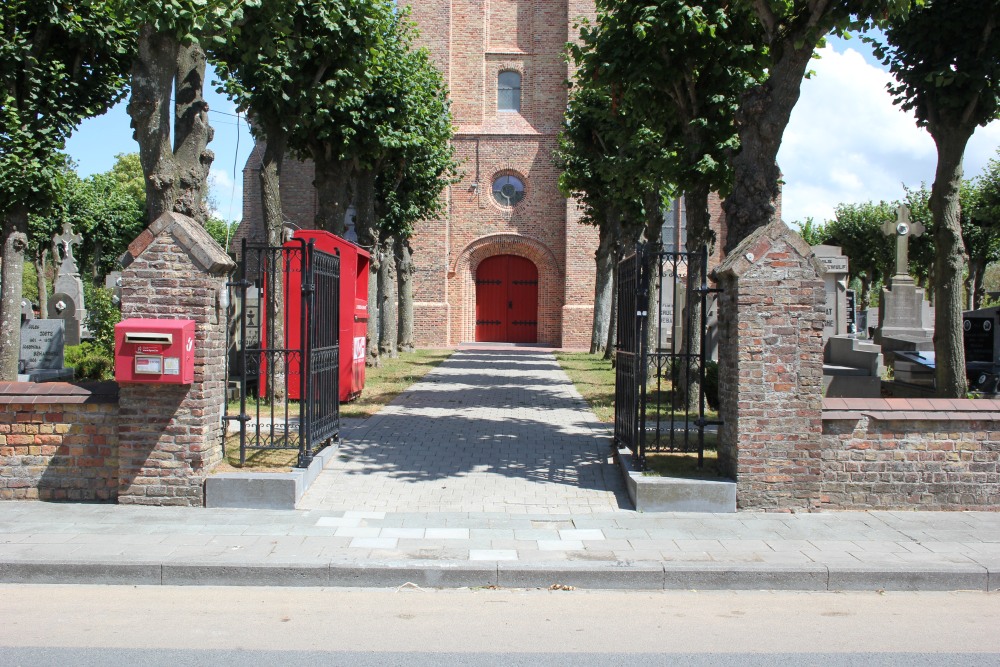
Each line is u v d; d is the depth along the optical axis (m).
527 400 14.78
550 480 8.62
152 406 7.37
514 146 32.16
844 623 5.14
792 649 4.67
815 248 18.16
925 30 11.52
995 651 4.67
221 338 7.90
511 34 32.44
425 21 31.66
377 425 11.56
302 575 5.85
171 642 4.68
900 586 5.86
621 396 9.21
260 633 4.85
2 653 4.47
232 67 12.85
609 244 25.94
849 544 6.54
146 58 9.10
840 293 18.14
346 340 13.77
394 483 8.41
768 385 7.40
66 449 7.56
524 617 5.20
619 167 16.05
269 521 7.04
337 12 11.88
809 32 9.00
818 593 5.79
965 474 7.64
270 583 5.84
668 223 31.31
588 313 31.27
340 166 17.41
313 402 8.41
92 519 6.98
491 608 5.38
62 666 4.30
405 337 28.33
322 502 7.66
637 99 13.62
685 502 7.46
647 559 6.09
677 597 5.67
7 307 13.88
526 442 10.57
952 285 12.09
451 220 32.34
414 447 10.13
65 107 13.68
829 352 15.59
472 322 33.00
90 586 5.77
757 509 7.44
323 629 4.93
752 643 4.77
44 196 13.77
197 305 7.39
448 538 6.63
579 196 24.58
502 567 5.87
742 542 6.56
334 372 9.64
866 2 8.92
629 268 8.63
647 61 12.33
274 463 8.16
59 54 13.84
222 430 8.16
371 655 4.52
